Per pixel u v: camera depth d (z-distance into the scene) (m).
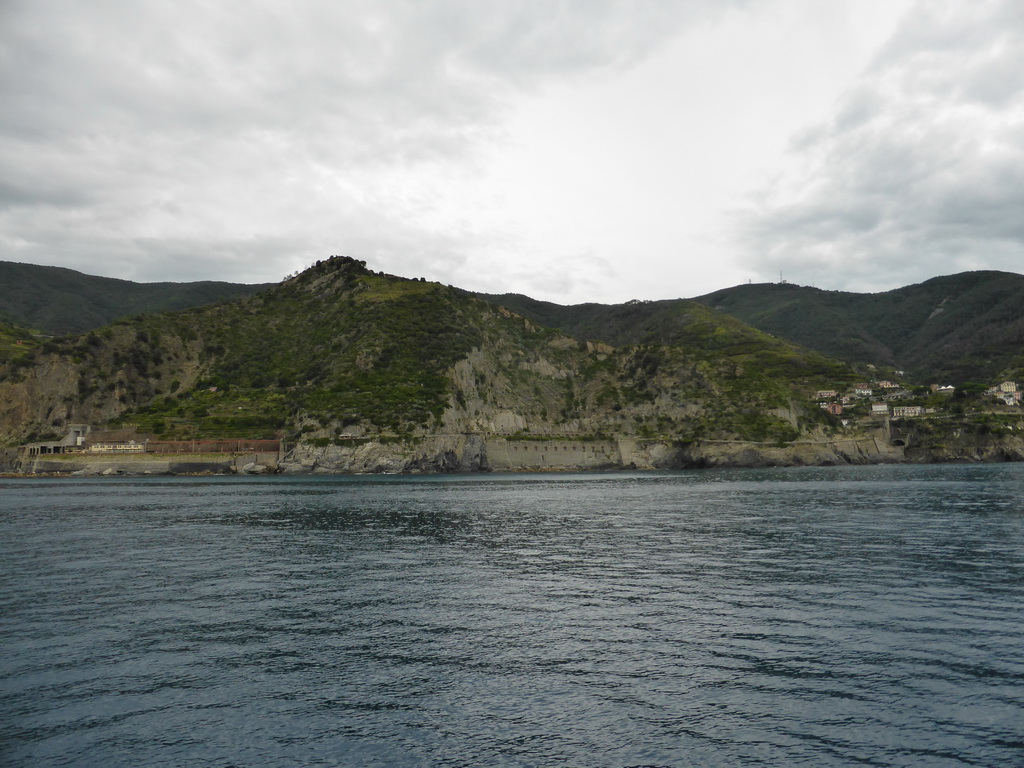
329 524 67.25
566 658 25.22
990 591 34.75
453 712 20.61
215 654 25.92
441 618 30.83
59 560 46.22
